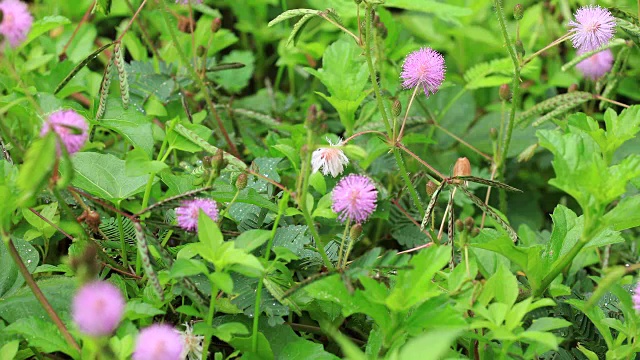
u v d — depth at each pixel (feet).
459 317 2.26
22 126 2.89
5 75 2.86
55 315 2.29
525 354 2.31
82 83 2.98
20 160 2.83
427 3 3.04
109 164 2.54
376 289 2.28
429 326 2.28
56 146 2.19
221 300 2.42
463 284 2.31
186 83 2.95
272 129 3.03
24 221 2.64
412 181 2.70
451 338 2.05
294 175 2.81
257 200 2.50
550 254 2.48
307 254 2.54
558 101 2.86
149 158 2.44
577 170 2.29
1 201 2.25
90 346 2.23
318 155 2.46
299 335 2.60
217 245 2.29
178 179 2.56
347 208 2.40
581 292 2.69
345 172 2.83
